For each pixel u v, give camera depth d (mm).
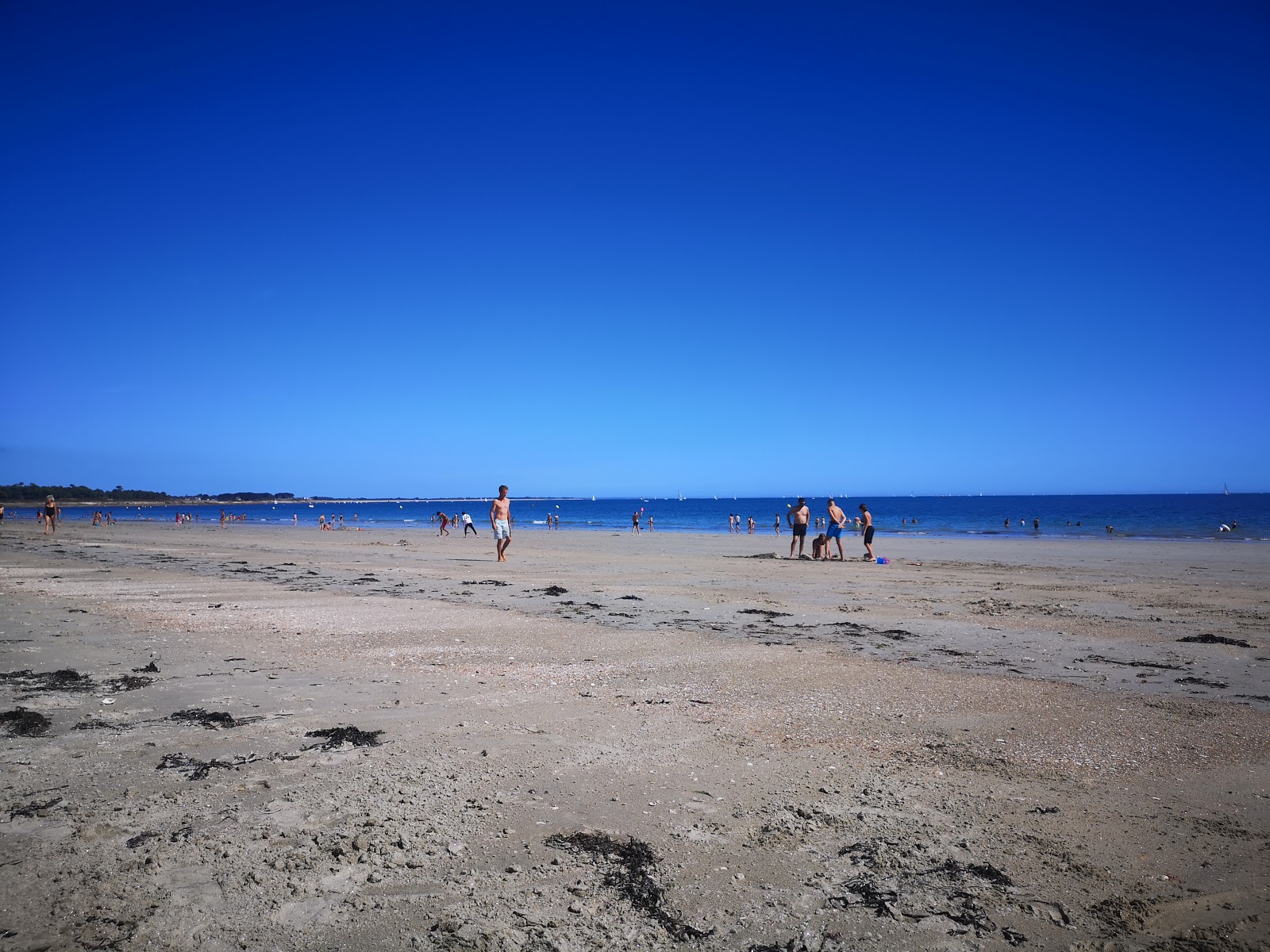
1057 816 4090
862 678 7270
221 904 3078
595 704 6250
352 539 42531
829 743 5293
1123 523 72000
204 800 4137
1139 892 3293
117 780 4430
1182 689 7031
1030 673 7656
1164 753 5145
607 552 28203
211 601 12719
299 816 3943
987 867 3496
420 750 5004
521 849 3625
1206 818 4078
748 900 3205
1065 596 14289
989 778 4633
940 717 5957
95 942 2801
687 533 54000
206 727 5504
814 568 20609
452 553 27422
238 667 7547
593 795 4297
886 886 3322
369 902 3129
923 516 103562
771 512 145125
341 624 10266
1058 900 3227
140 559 22375
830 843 3725
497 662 7930
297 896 3166
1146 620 11242
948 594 14453
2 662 7695
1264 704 6469
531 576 17766
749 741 5316
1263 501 178750
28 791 4246
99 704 6102
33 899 3094
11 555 23922
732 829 3873
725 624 10555
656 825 3908
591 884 3311
